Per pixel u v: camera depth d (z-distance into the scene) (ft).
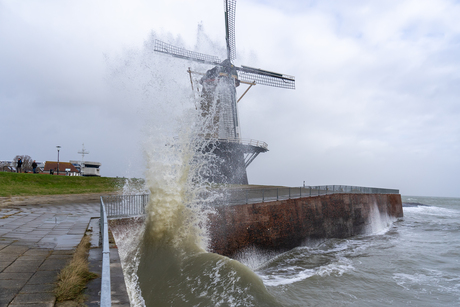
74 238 25.18
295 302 29.19
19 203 54.08
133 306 17.60
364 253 55.06
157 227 29.53
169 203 31.19
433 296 33.19
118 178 92.12
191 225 32.58
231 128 106.22
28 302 12.32
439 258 51.26
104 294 7.52
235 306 18.79
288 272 41.81
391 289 35.09
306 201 62.08
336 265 45.06
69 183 80.79
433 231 89.45
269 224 50.34
